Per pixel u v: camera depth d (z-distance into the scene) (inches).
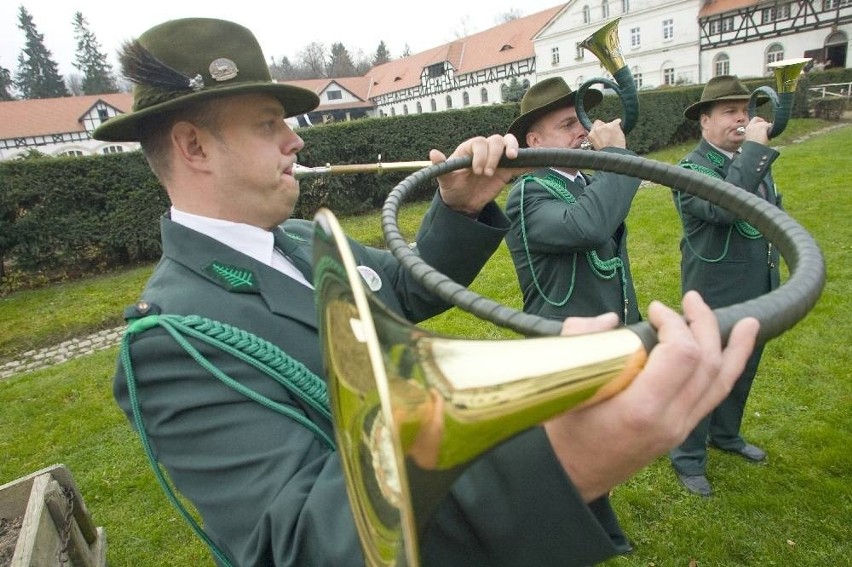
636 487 114.7
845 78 979.3
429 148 468.1
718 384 22.5
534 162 53.9
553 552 26.8
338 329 26.7
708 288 113.4
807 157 482.0
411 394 24.0
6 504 94.6
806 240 31.8
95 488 134.8
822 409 133.5
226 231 49.3
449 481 24.4
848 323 173.5
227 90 45.2
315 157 416.8
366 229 386.3
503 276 252.8
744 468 117.2
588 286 92.9
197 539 117.3
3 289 323.0
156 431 39.2
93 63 2615.7
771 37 1354.6
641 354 22.2
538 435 26.7
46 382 197.5
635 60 1593.3
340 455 28.3
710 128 120.8
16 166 318.3
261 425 37.3
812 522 103.0
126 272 350.9
